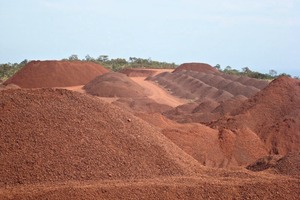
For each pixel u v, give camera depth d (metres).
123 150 21.02
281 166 23.80
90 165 19.80
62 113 21.91
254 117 37.25
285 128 35.03
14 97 22.56
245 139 32.34
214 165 28.97
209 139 30.97
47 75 77.88
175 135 30.25
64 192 17.34
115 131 21.91
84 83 81.00
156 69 122.19
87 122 21.83
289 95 39.78
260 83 73.19
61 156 19.86
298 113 36.94
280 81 41.47
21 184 18.66
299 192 18.53
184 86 80.81
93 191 17.50
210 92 70.88
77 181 18.98
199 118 44.88
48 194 17.25
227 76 86.25
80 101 23.08
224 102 48.12
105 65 132.50
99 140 21.08
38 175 19.02
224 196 18.20
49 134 20.70
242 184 18.92
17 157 19.61
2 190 17.95
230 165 29.48
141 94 69.94
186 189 18.28
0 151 19.88
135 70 110.50
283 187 18.72
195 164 22.58
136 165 20.44
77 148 20.38
